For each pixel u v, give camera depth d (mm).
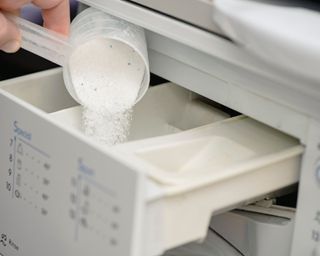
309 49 462
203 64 608
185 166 562
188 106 728
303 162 552
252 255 647
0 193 619
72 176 517
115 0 639
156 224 480
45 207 556
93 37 604
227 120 615
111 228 485
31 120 553
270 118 566
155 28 612
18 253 611
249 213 647
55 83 688
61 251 549
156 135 708
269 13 522
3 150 602
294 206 680
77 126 635
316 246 560
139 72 645
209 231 682
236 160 555
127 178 462
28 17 755
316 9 562
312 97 521
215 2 536
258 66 535
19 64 820
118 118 641
